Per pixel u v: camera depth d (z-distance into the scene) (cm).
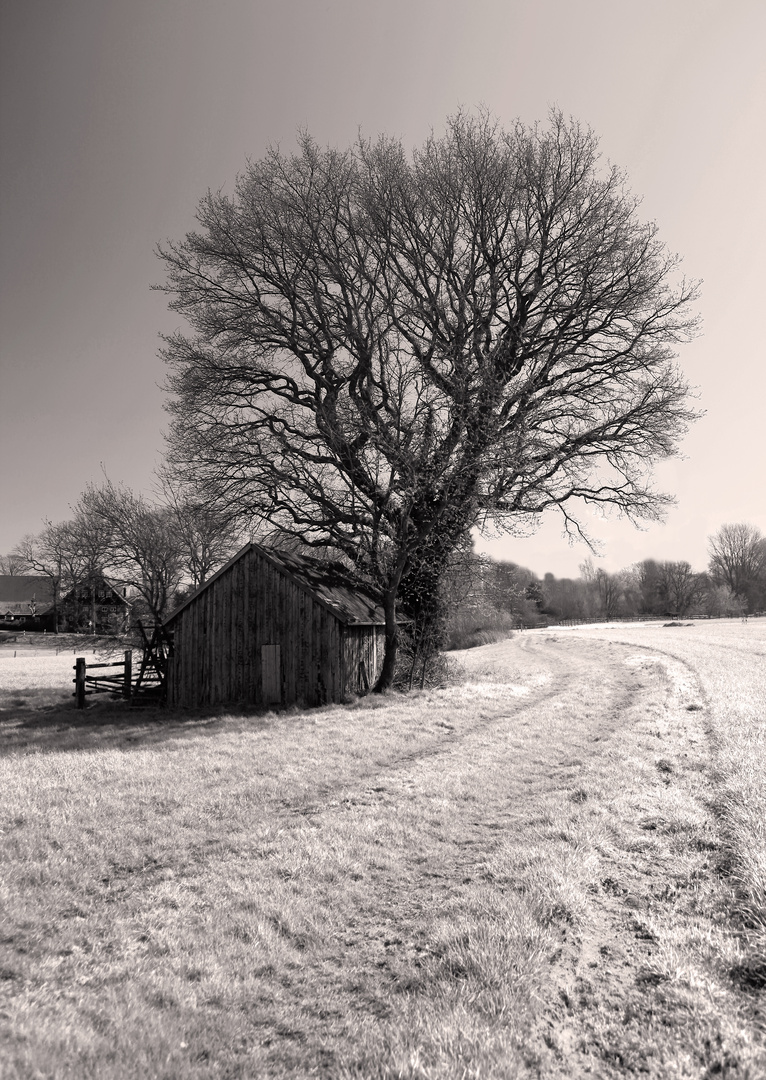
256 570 2519
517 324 2766
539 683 2811
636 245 2661
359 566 2753
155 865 808
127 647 3744
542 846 809
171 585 3709
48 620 9081
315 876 757
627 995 486
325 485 2556
